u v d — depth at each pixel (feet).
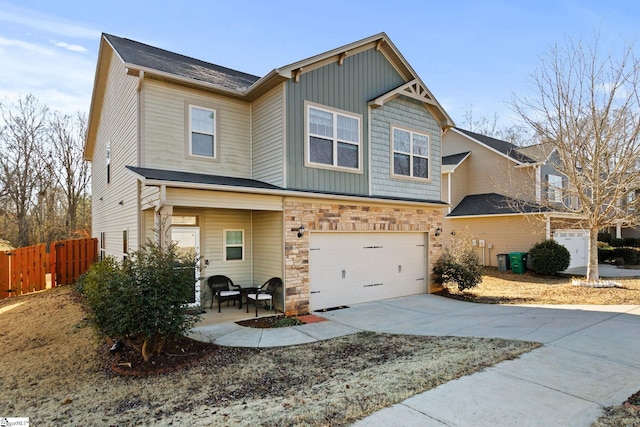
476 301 35.22
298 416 12.39
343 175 33.71
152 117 29.45
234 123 33.73
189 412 13.51
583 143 37.09
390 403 13.05
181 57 41.01
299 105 31.17
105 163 45.83
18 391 16.58
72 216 91.81
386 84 37.91
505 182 62.08
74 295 38.19
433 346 20.26
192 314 20.17
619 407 12.59
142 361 19.11
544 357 17.53
